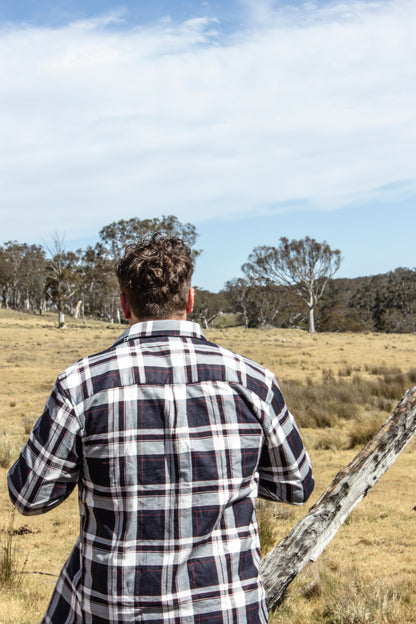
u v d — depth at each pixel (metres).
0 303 97.06
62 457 1.30
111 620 1.24
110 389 1.32
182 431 1.30
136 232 60.91
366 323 83.44
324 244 67.38
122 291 1.52
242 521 1.33
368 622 3.45
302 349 35.84
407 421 2.47
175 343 1.40
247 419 1.36
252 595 1.30
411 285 87.12
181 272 1.47
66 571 1.39
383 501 6.87
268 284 75.12
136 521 1.26
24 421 14.12
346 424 12.99
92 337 45.59
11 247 94.62
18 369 27.14
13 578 4.39
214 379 1.36
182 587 1.24
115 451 1.29
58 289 57.62
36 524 6.38
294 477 1.44
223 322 99.00
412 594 3.90
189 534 1.27
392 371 23.16
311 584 4.09
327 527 2.42
